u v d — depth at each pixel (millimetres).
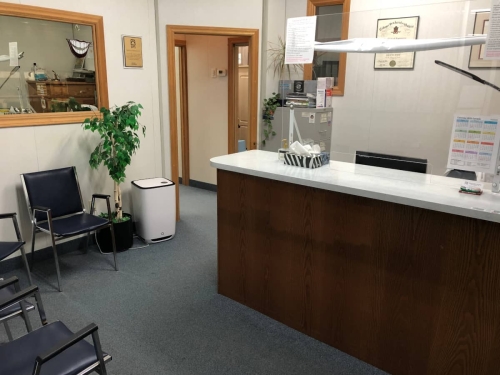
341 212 2057
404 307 1932
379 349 2066
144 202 3557
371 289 2029
